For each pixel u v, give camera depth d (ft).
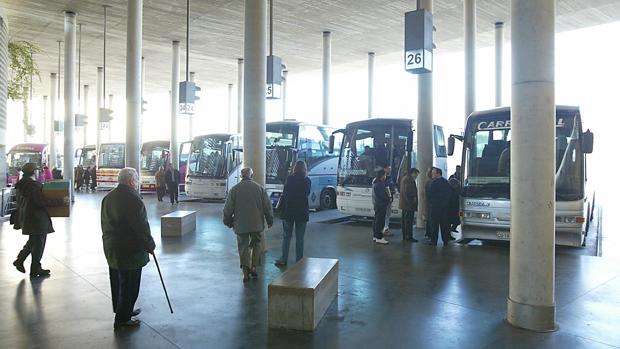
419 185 48.70
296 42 92.32
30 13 74.49
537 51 18.63
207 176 76.43
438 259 32.53
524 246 18.86
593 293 24.03
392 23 79.66
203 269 28.96
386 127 51.21
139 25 61.93
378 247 37.14
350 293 23.90
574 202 34.58
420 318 20.04
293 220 30.35
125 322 18.79
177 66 93.15
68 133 76.23
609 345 17.10
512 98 19.38
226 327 18.81
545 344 17.17
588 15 77.20
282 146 63.62
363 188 50.60
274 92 47.09
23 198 26.58
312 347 16.84
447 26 81.76
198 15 75.41
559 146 35.60
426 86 48.44
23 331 18.19
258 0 41.37
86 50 98.53
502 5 72.33
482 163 38.04
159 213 60.44
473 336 17.98
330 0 69.00
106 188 112.06
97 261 31.04
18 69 64.03
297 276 20.45
